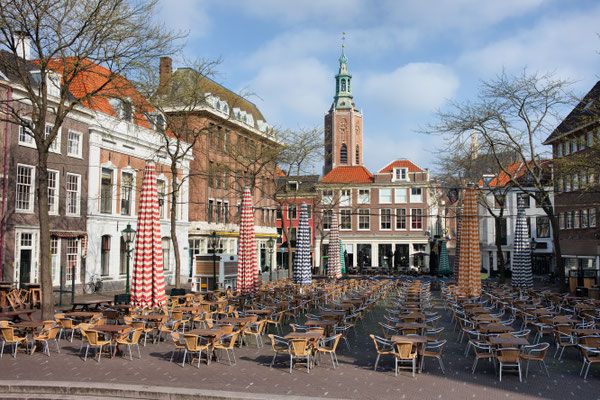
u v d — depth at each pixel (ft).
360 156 344.49
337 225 118.52
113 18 55.16
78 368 37.09
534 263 182.29
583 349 37.45
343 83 341.21
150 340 48.75
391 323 56.34
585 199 126.11
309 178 204.74
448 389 32.99
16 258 80.33
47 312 53.31
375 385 33.68
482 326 43.09
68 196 92.07
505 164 118.52
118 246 105.09
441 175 129.80
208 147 140.56
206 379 34.45
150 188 59.82
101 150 100.01
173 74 75.72
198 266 98.07
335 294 83.87
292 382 34.04
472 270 77.41
